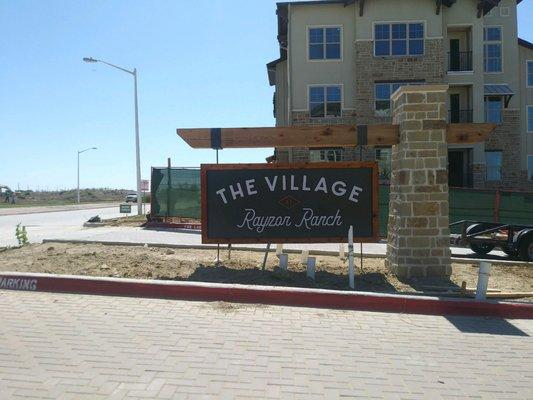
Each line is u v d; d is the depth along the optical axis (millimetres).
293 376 4375
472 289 7773
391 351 5086
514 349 5234
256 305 6730
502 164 32188
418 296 6750
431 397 4008
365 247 13164
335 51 30828
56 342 5137
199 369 4484
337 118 30641
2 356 4734
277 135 9039
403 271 8680
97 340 5215
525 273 9570
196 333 5504
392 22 30141
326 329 5770
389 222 9477
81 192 119000
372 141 8953
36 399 3838
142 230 18062
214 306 6617
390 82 30078
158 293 7055
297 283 8062
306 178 9195
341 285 7969
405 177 8719
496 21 32500
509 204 17188
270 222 9203
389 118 30047
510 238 13023
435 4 30141
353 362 4754
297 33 30859
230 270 8891
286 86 34031
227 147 9078
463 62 31906
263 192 9234
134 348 4992
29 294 7152
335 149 30000
